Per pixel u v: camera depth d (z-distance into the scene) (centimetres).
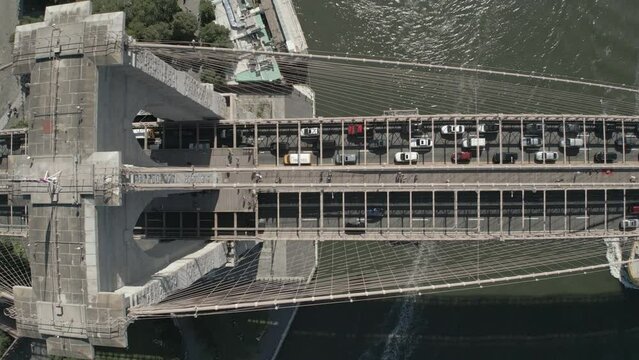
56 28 5638
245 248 9131
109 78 5838
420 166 8238
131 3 9450
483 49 10412
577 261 9738
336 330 10156
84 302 5438
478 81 10250
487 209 8344
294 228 8338
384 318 10175
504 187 8012
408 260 9581
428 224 8338
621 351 9794
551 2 10438
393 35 10569
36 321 5600
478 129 8356
